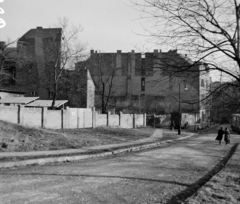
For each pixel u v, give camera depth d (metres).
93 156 18.45
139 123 50.22
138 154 20.23
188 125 58.88
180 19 6.57
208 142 32.47
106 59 71.81
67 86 53.47
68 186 9.24
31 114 27.75
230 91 7.30
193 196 7.60
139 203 7.48
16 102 36.41
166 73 6.98
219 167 14.72
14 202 7.28
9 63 55.91
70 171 12.35
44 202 7.32
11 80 59.03
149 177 11.29
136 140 29.70
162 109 67.38
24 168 13.30
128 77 70.81
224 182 9.78
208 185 9.17
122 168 13.49
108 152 19.97
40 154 16.91
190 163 15.98
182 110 62.62
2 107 25.02
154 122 55.16
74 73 52.44
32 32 61.31
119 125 43.12
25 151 18.02
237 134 50.47
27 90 59.03
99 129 35.34
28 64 58.97
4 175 11.16
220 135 29.89
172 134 40.72
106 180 10.38
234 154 19.72
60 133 26.50
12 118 25.92
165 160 17.00
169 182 10.44
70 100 54.81
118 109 69.75
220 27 6.65
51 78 52.84
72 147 21.23
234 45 6.71
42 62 59.66
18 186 9.12
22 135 22.12
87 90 54.94
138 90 70.69
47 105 37.19
